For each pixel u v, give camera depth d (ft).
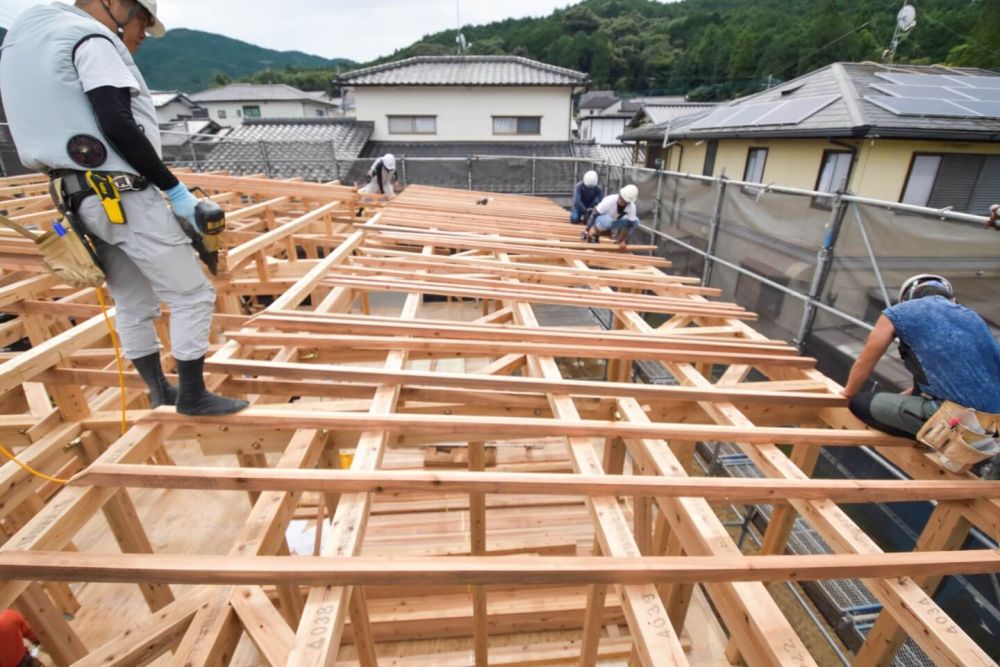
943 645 4.81
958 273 11.16
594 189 24.18
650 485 6.06
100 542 12.28
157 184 5.31
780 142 30.99
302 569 4.71
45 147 4.89
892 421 7.62
